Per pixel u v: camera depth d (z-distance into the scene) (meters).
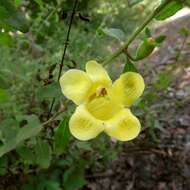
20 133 0.11
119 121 0.10
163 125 0.28
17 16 0.11
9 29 0.12
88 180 0.24
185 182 0.25
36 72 0.20
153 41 0.10
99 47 0.23
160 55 0.38
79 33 0.22
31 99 0.19
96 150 0.22
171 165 0.26
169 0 0.10
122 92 0.10
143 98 0.22
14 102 0.19
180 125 0.28
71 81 0.09
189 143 0.27
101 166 0.24
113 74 0.21
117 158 0.25
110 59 0.11
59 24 0.20
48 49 0.21
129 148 0.26
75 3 0.14
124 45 0.11
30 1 0.20
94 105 0.10
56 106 0.17
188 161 0.26
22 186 0.20
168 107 0.28
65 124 0.11
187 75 0.32
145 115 0.22
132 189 0.24
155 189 0.25
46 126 0.15
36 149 0.14
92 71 0.10
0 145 0.14
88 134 0.09
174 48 0.39
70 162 0.20
